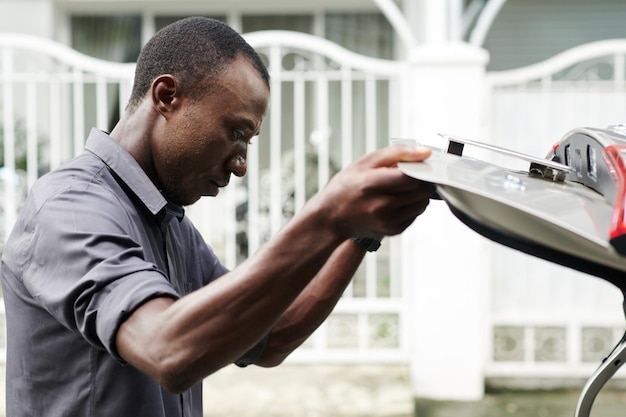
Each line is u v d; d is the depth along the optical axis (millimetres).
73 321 1218
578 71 6977
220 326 1050
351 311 5203
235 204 5699
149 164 1486
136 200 1471
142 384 1354
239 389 4875
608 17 7727
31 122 5211
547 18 7766
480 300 4715
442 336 4734
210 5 7824
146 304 1124
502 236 942
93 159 1457
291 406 4605
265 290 1038
